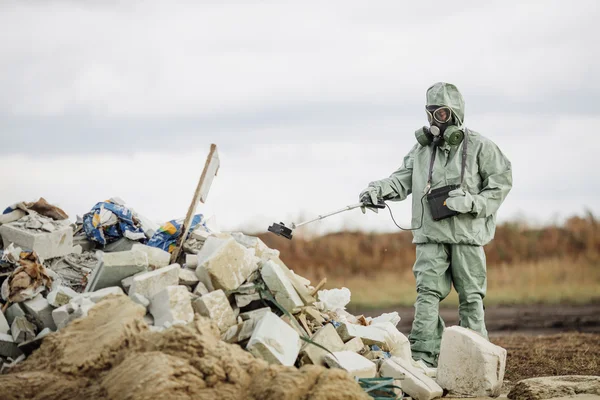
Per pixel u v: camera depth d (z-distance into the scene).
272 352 6.62
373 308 21.80
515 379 10.09
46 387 6.00
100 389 5.87
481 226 9.39
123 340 6.32
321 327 7.74
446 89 9.45
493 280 24.98
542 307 21.47
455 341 7.92
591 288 23.50
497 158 9.46
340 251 25.59
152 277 7.26
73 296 7.24
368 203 9.68
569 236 26.78
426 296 9.42
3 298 7.47
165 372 5.68
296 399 5.77
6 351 6.97
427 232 9.39
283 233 9.14
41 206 8.61
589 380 8.07
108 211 8.77
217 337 6.35
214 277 7.33
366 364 7.16
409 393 7.46
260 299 7.50
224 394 5.79
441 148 9.54
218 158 8.48
